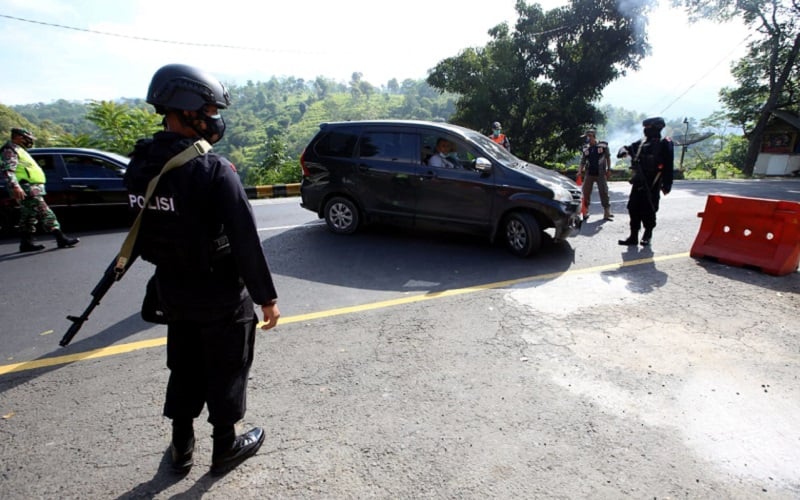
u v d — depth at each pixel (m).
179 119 1.74
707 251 5.44
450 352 3.23
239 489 2.03
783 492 2.02
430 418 2.51
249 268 1.79
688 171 35.56
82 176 7.23
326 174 6.55
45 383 2.88
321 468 2.15
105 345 3.40
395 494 1.99
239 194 1.76
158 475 2.12
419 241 6.35
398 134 6.14
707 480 2.08
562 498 1.97
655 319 3.76
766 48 27.20
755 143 27.67
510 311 3.94
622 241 6.15
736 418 2.52
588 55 22.08
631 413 2.56
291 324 3.71
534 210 5.43
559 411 2.57
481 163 5.45
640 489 2.03
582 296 4.27
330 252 5.82
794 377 2.91
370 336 3.49
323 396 2.72
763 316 3.82
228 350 1.93
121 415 2.56
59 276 5.02
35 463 2.18
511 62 23.12
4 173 5.52
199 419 2.56
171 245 1.72
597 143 7.59
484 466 2.16
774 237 4.98
